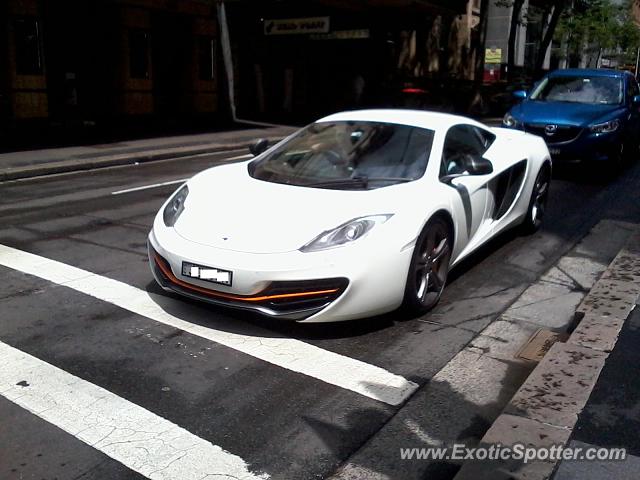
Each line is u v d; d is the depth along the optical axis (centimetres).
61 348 416
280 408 355
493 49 3500
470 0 3341
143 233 698
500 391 381
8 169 1105
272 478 297
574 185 1005
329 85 2583
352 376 391
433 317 485
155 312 473
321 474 302
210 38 2017
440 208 476
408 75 2748
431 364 411
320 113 2500
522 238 709
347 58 2556
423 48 2991
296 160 531
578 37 3534
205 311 475
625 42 3712
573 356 416
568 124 1003
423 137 536
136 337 433
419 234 450
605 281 566
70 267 571
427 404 364
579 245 686
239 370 394
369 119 566
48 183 1047
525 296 536
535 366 413
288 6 2114
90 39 1753
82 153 1320
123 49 1770
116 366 395
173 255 438
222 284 419
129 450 315
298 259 411
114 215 787
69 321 457
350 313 426
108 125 1806
